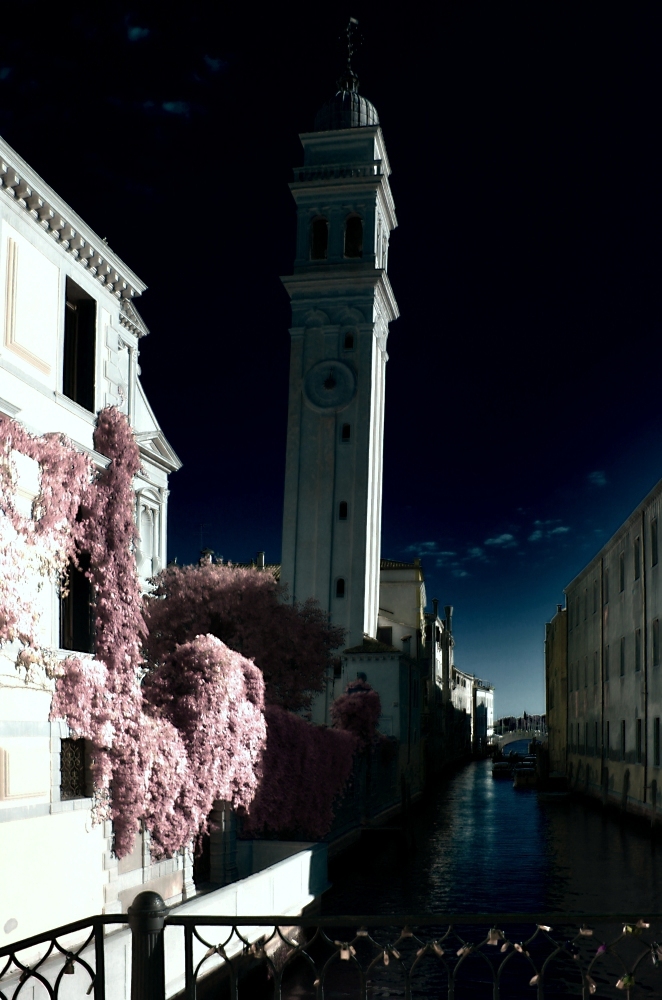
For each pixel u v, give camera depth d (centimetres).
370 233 6856
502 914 655
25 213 1766
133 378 2567
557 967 2081
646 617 5009
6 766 1570
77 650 1880
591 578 7100
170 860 2123
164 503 3406
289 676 4169
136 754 1917
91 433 1998
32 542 1695
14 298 1730
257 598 4106
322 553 6462
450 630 12556
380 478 7138
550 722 9994
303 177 6988
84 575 1906
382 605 7912
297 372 6762
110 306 2125
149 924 652
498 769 9550
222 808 2394
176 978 1567
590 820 5409
